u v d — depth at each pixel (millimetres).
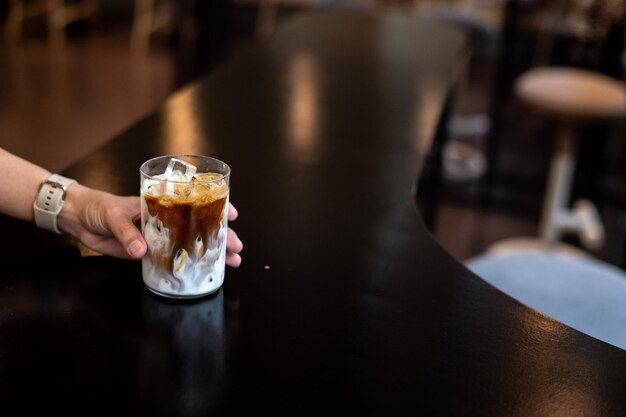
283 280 907
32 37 5008
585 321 1238
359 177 1215
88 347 776
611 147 3152
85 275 896
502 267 1373
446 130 2203
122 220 872
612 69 3139
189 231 826
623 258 2879
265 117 1458
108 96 4047
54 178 936
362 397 734
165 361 763
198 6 4078
